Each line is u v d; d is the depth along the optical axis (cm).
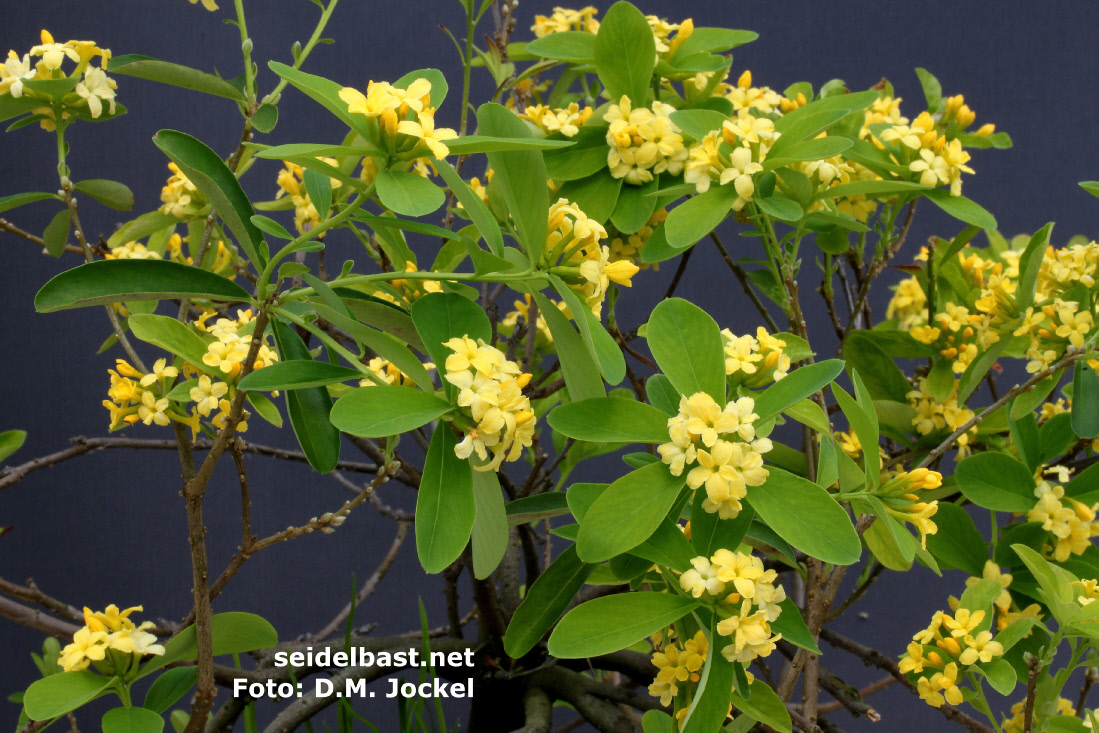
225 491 245
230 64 235
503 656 147
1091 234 252
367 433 118
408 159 119
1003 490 134
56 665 140
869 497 124
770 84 243
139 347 246
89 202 241
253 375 120
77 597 245
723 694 120
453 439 121
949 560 134
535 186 121
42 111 127
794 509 120
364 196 119
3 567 240
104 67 127
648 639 142
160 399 127
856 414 123
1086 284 134
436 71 122
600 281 121
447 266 136
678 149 134
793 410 126
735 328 240
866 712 136
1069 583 125
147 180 241
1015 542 133
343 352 122
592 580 132
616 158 134
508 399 119
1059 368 130
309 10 232
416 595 248
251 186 231
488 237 121
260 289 121
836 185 134
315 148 118
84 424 245
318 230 120
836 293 233
